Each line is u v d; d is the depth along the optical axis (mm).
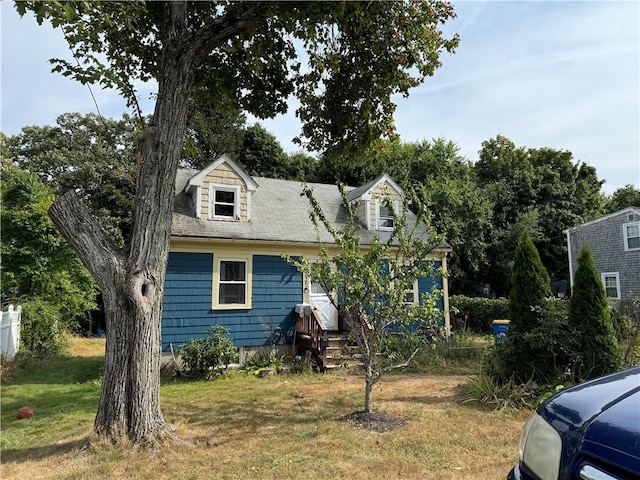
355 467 3973
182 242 9984
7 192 12867
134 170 23297
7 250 12273
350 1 5898
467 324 17500
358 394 7156
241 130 27406
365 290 5789
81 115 24672
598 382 2107
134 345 4641
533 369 6695
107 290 4668
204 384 8328
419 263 5852
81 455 4340
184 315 9828
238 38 6836
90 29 5426
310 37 6613
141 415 4574
